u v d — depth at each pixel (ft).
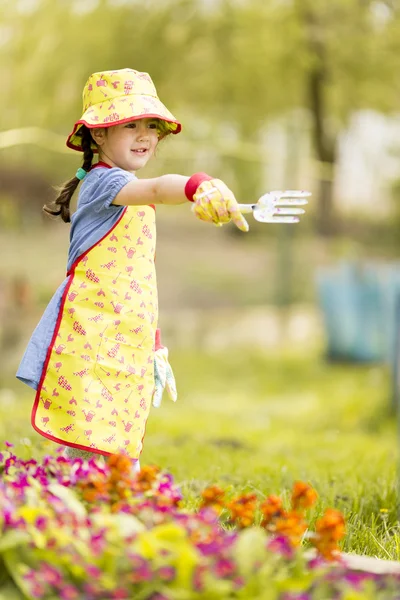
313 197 75.05
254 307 73.36
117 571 8.51
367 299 54.49
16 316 56.65
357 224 76.33
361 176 71.77
